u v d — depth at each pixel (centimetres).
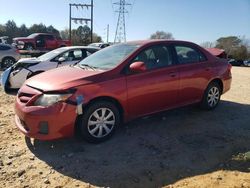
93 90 526
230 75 766
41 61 1046
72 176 452
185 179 446
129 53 593
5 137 586
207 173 463
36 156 510
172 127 634
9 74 1010
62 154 516
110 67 575
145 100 592
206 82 702
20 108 522
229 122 670
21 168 473
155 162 490
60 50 1107
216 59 739
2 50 1861
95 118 539
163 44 642
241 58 5509
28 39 2962
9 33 7694
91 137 539
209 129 626
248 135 600
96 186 429
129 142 559
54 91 506
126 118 580
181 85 647
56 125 501
